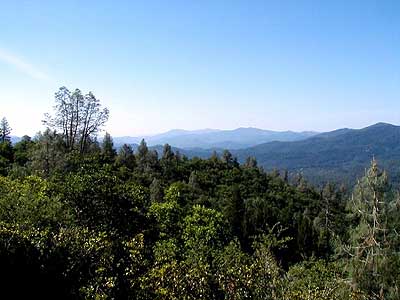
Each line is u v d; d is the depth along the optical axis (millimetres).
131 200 32938
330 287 17844
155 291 13211
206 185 80500
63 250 16531
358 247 23422
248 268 13680
